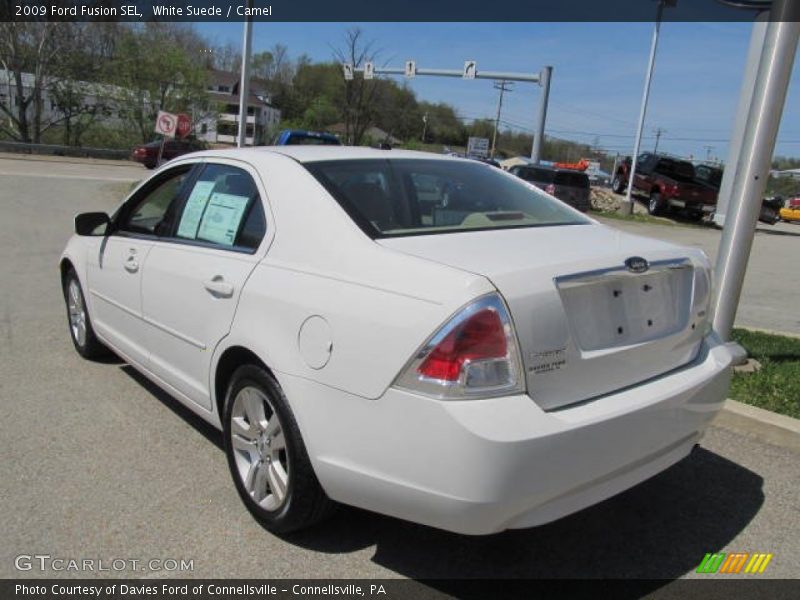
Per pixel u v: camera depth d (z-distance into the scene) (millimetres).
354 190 3141
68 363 5230
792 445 4160
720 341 3375
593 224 3561
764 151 5012
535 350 2445
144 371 4234
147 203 4367
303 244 3002
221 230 3531
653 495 3600
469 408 2322
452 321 2371
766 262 16234
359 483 2609
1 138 44406
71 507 3242
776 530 3295
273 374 2916
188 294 3551
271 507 3055
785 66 4855
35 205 15875
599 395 2691
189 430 4113
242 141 16719
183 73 45281
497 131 74812
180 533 3076
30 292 7523
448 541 3092
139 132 45719
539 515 2467
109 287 4543
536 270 2533
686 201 27531
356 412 2578
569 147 104750
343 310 2650
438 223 3176
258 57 84562
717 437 4312
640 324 2861
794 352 6047
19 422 4137
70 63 42375
